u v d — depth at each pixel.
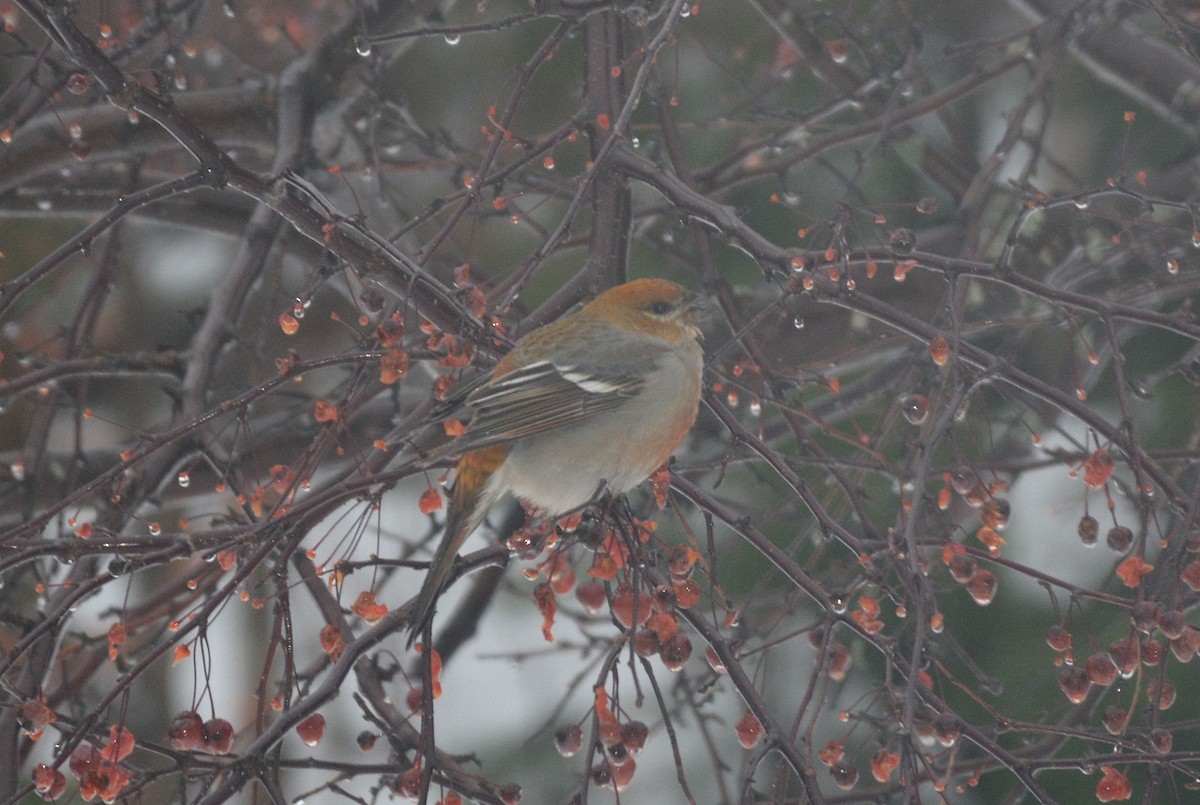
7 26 8.20
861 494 9.71
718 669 7.42
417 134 12.45
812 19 11.63
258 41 14.92
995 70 11.35
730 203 13.97
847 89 12.37
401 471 7.01
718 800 13.60
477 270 11.68
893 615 9.88
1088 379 11.42
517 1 14.62
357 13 11.35
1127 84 13.12
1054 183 14.71
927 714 7.22
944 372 8.59
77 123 11.77
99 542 6.56
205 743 6.65
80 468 11.96
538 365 8.34
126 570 6.52
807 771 6.43
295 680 7.32
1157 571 7.46
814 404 12.36
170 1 11.32
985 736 6.96
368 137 12.44
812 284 8.00
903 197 14.38
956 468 8.00
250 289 10.84
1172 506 7.46
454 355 7.25
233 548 6.79
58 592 8.42
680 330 8.94
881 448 10.10
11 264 14.59
